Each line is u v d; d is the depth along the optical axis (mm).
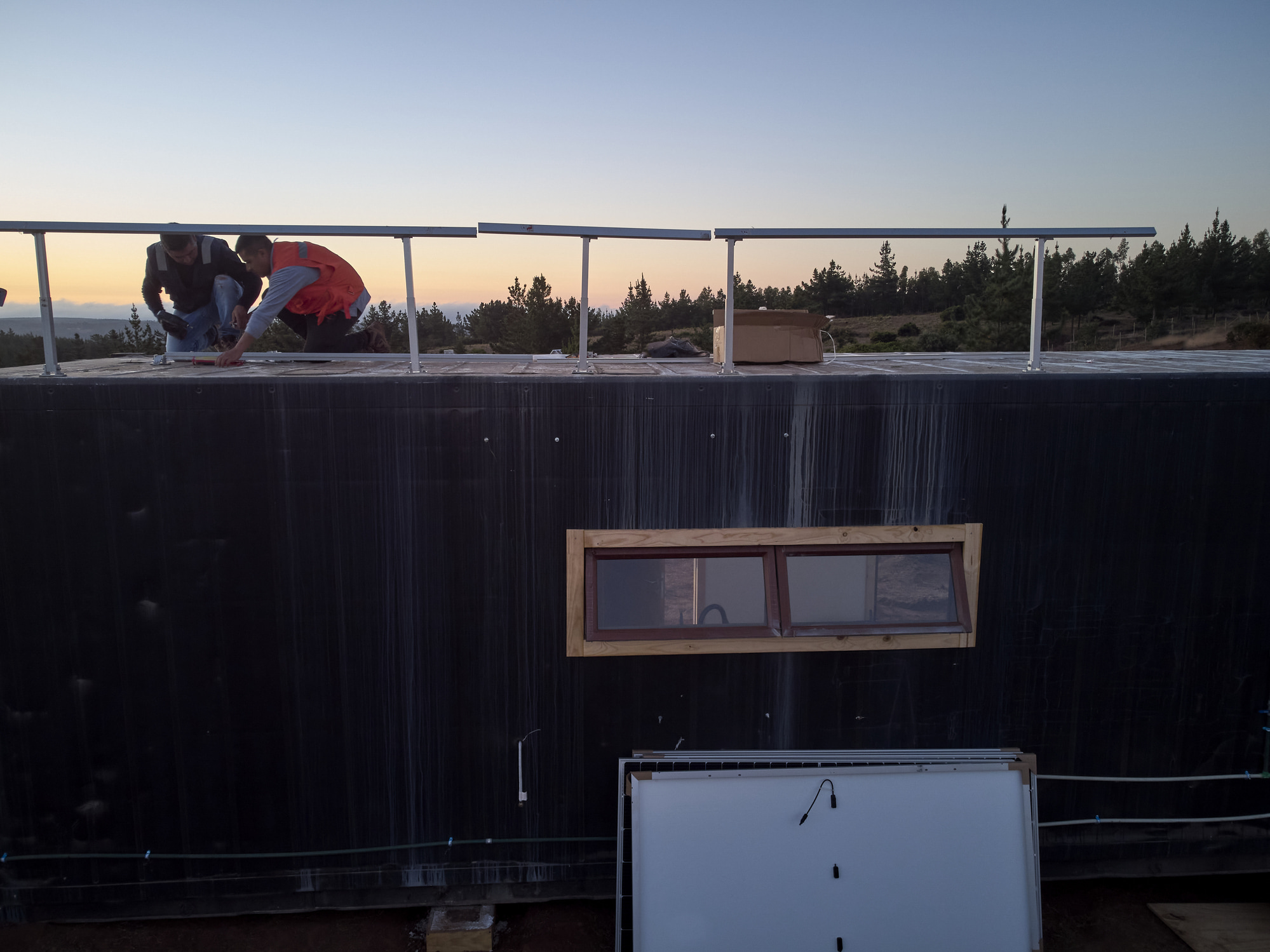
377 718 3838
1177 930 4105
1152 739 4109
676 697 3900
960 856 3820
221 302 5363
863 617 3963
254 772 3822
